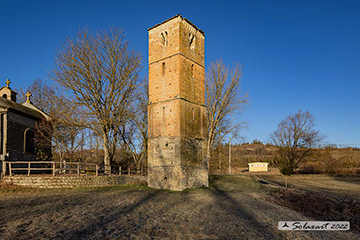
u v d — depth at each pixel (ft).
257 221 44.32
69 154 107.55
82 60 93.91
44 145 96.17
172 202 58.85
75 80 94.38
